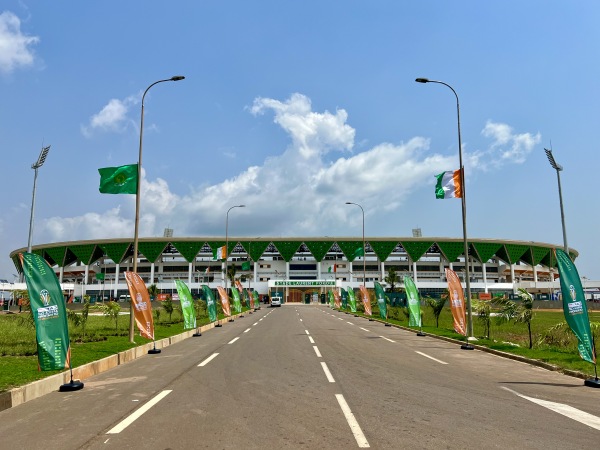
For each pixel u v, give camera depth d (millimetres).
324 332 24438
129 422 6965
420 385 9875
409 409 7684
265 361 13531
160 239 100250
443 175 22766
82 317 20594
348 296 53719
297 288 102625
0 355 13984
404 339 21047
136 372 11914
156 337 19609
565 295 11008
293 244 103000
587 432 6406
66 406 8133
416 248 102125
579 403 8297
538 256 108938
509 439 6066
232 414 7367
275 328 27547
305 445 5809
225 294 37875
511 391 9336
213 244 102250
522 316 17453
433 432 6363
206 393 9023
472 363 13547
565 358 13836
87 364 11562
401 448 5691
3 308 63594
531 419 7090
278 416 7223
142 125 20016
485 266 107438
